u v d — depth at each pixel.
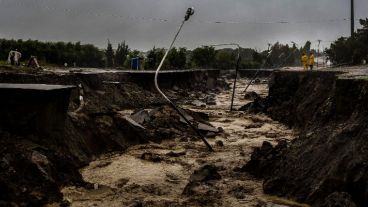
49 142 11.24
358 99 10.34
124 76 29.20
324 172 9.09
